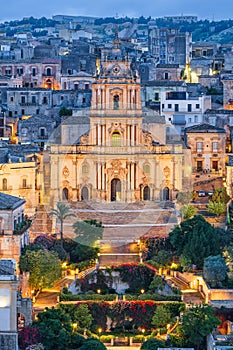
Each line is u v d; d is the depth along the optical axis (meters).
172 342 154.00
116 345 161.25
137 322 170.00
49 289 179.50
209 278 176.38
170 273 188.25
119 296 173.88
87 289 184.25
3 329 144.25
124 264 187.00
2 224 187.38
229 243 194.12
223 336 150.75
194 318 154.88
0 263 157.25
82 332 161.00
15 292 144.50
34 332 148.38
